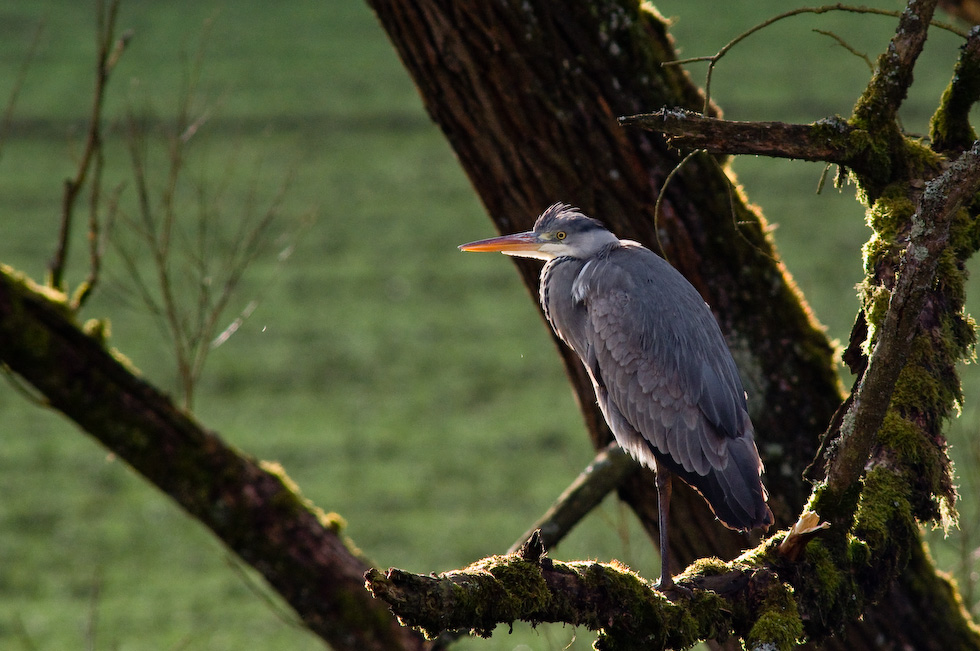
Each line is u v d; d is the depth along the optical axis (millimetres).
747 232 9117
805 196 42094
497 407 28609
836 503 6180
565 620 5562
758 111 48344
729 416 7793
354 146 47656
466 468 25422
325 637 9172
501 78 8727
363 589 9047
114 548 22703
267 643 19359
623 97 8797
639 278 8438
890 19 59844
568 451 26156
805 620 6191
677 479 9367
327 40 60344
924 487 6633
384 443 26656
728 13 62281
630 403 8203
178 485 8906
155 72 54062
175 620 20047
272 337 32125
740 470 7629
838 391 9180
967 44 7383
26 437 27375
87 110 48719
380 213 41438
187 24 61594
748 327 9078
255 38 60094
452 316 33906
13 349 8461
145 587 21281
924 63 53031
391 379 30031
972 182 5250
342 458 25938
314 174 44344
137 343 30562
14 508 24078
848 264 35688
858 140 7059
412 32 8805
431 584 5035
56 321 8562
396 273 36656
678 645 5836
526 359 31266
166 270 10328
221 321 32625
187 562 22328
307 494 24156
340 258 37594
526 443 26672
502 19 8578
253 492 8992
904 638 9000
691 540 9562
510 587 5332
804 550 6262
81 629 19531
